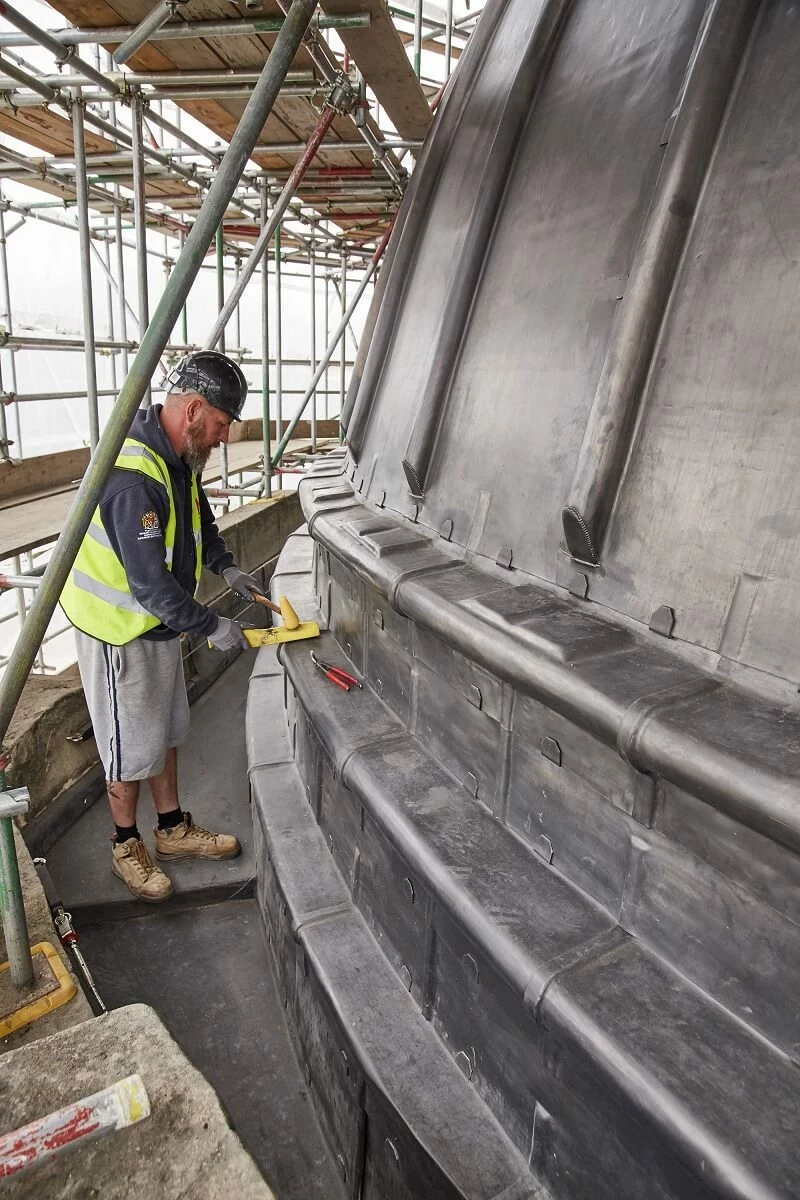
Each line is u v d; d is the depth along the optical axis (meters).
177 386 2.66
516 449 1.86
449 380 2.19
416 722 2.12
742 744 1.09
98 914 3.04
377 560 2.06
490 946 1.39
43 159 5.30
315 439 9.65
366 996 1.94
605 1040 1.16
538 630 1.48
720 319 1.38
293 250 9.45
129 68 3.57
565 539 1.64
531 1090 1.47
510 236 2.05
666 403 1.47
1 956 2.11
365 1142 1.89
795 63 1.34
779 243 1.30
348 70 3.93
